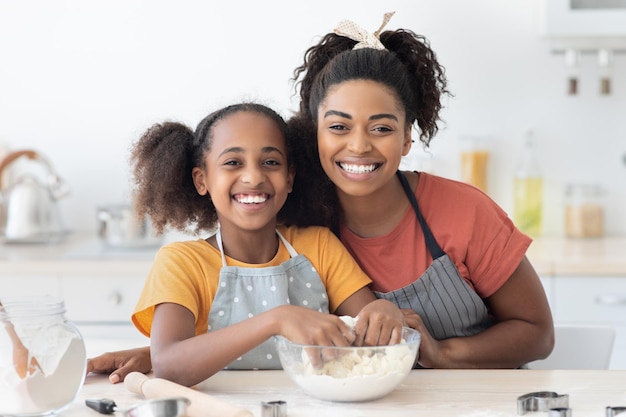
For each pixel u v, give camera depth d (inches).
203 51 128.2
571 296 107.3
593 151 127.7
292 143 68.6
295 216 69.8
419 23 126.6
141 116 129.5
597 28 115.4
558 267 107.0
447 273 67.6
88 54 129.3
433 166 127.6
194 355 55.4
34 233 120.5
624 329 106.8
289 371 52.7
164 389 50.9
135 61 129.0
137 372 55.8
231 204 63.6
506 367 67.9
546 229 129.6
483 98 127.3
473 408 50.4
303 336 52.8
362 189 64.4
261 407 48.6
